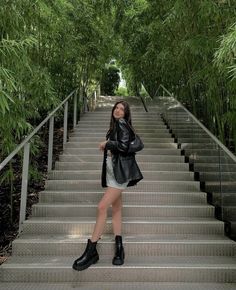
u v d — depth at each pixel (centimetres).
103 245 284
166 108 681
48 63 537
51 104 453
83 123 670
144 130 627
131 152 262
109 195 261
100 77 928
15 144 352
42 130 584
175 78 598
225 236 313
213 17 356
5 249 305
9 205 390
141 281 256
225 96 389
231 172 310
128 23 733
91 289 243
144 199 374
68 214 348
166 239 298
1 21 293
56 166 462
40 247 286
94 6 689
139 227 319
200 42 368
